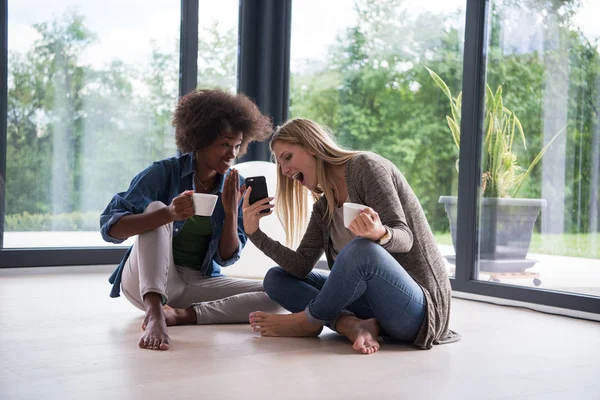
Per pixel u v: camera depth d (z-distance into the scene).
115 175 4.13
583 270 2.98
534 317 2.89
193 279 2.52
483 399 1.61
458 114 3.50
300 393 1.61
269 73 4.48
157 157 4.26
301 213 2.38
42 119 3.90
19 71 3.82
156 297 2.23
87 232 4.05
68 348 2.05
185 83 4.27
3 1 3.73
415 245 2.12
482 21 3.37
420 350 2.13
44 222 3.93
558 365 2.00
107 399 1.53
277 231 3.49
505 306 3.17
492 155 3.35
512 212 3.26
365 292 2.06
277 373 1.79
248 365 1.88
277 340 2.22
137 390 1.61
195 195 2.13
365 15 4.04
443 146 3.58
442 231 3.57
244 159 4.47
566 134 3.06
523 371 1.91
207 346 2.11
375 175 2.08
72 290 3.26
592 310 2.85
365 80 4.02
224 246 2.47
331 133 2.30
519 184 3.24
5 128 3.78
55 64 3.92
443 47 3.59
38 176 3.90
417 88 3.72
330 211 2.21
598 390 1.73
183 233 2.48
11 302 2.88
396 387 1.69
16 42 3.80
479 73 3.38
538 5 3.17
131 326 2.41
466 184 3.39
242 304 2.48
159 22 4.21
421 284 2.12
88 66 4.02
